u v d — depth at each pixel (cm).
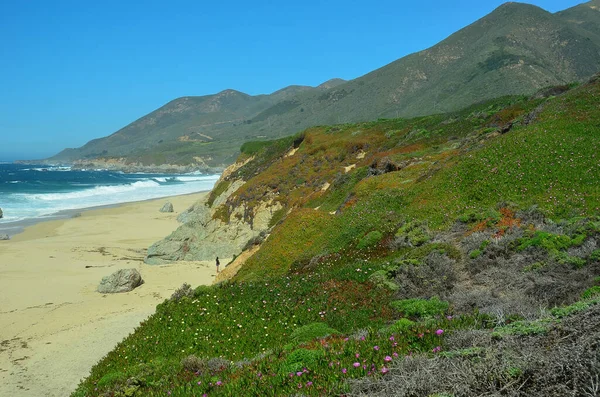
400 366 736
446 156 3603
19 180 17212
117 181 17850
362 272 1911
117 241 5844
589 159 2366
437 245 1867
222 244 5106
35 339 2638
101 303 3369
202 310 1850
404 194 2881
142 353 1556
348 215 2945
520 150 2672
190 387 993
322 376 836
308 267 2475
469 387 614
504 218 2055
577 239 1559
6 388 2031
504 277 1481
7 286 3772
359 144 6025
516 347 680
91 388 1316
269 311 1714
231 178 8106
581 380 555
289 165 6112
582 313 719
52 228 6688
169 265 4606
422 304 1375
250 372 984
